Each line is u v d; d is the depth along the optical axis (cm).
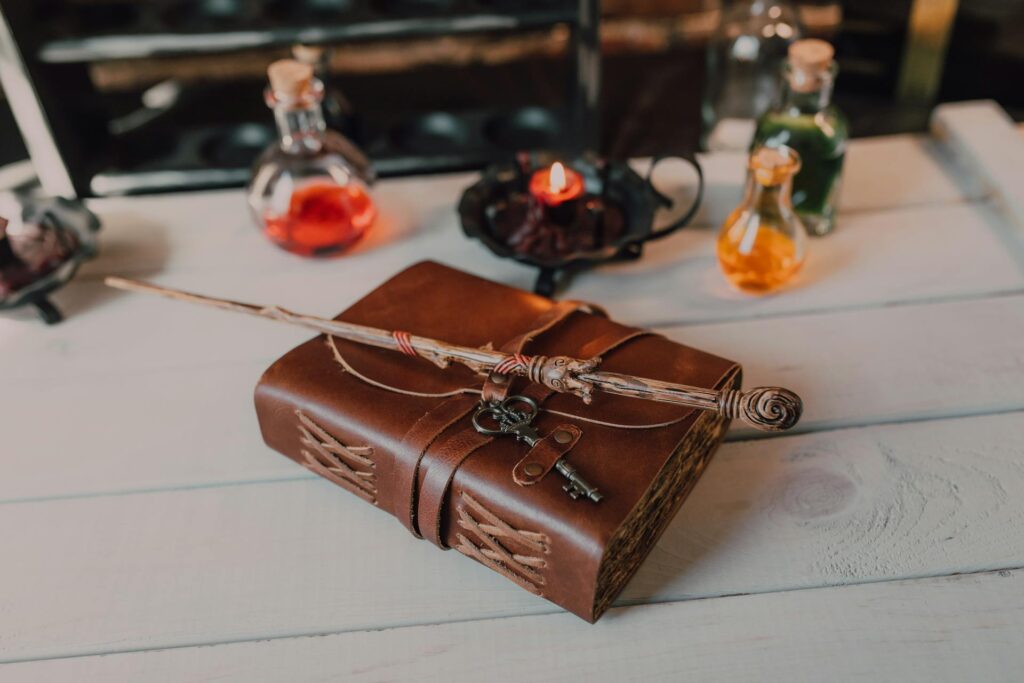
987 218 66
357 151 66
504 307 52
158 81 97
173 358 58
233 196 72
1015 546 46
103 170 79
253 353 58
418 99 91
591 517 40
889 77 92
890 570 45
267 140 83
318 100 62
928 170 71
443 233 67
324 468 49
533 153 65
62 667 43
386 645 43
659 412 45
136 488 51
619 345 49
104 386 56
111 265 65
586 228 63
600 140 85
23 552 48
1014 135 70
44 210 63
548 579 42
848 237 65
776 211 57
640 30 101
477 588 45
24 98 72
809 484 49
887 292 60
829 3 93
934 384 54
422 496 44
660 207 66
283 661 43
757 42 79
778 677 41
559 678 42
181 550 48
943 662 42
